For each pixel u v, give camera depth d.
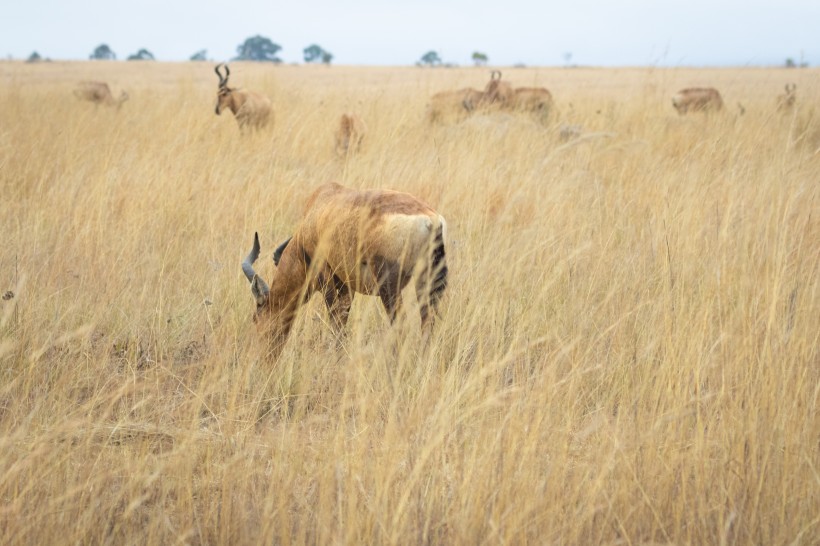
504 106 45.59
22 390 12.37
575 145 27.97
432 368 12.48
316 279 14.01
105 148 27.06
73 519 9.36
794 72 85.62
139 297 15.80
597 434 10.80
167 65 161.00
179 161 24.47
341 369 12.89
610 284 15.27
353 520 8.61
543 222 18.19
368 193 13.34
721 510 8.93
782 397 10.24
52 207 20.09
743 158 23.06
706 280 13.96
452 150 27.28
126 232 18.67
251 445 10.86
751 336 11.56
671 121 35.88
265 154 27.44
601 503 9.41
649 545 8.67
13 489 9.62
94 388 12.70
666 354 11.80
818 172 21.97
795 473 9.33
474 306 14.04
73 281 16.16
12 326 13.76
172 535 9.23
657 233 16.81
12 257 17.19
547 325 13.99
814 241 16.67
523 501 9.01
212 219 19.53
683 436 10.53
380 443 10.73
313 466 10.21
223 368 12.96
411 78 101.56
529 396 10.73
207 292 16.36
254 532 9.20
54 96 47.38
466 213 20.25
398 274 12.88
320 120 35.06
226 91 36.81
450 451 10.46
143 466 10.11
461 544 8.64
